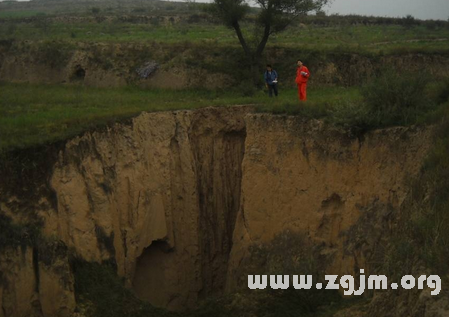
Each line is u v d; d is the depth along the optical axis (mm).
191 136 19625
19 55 30344
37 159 15000
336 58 26422
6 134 15820
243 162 18266
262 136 17984
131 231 17172
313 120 17047
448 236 10109
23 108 20406
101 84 27000
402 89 16109
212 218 20016
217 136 20172
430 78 17984
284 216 17438
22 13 68312
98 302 14641
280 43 29188
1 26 42688
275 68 26281
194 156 19703
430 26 43969
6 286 13453
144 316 15000
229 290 18328
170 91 25172
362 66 26250
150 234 17906
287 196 17422
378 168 15398
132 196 17344
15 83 28812
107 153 16844
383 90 16234
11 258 13562
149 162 18156
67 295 13961
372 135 15688
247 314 15555
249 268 17672
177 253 18891
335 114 16781
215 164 20094
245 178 18188
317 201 16703
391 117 15773
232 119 20094
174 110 19438
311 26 42094
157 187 18203
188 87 25500
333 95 21875
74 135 16031
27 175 14680
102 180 16375
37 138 15445
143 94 24203
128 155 17469
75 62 28297
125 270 16969
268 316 15352
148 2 92125
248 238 18000
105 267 15680
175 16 48719
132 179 17391
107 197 16391
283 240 17312
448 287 9188
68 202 15312
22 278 13641
